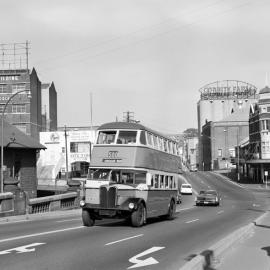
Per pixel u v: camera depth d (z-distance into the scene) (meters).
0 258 12.96
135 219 22.83
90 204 22.92
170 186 29.28
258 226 23.12
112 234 19.50
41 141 97.62
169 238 18.38
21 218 28.09
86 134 96.50
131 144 23.56
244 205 54.19
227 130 156.50
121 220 27.70
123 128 23.81
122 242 16.84
